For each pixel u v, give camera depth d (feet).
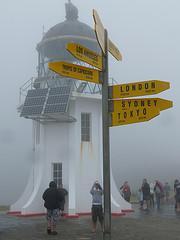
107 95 23.89
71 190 66.64
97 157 70.54
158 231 48.11
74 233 46.75
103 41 23.61
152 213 70.08
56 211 46.29
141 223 55.83
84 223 56.29
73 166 67.92
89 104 71.00
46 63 71.92
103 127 23.71
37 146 72.38
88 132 70.79
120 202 72.33
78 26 70.23
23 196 72.43
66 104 63.77
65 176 68.39
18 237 44.32
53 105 64.44
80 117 69.82
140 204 84.17
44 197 46.44
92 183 69.10
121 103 23.58
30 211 67.36
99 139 71.20
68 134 69.51
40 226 53.78
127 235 45.03
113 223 55.77
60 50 69.36
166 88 22.80
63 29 69.87
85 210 67.67
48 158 70.33
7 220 61.36
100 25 22.71
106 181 23.22
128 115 23.32
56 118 67.62
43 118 67.15
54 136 70.49
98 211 47.03
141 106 23.08
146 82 23.17
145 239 42.39
